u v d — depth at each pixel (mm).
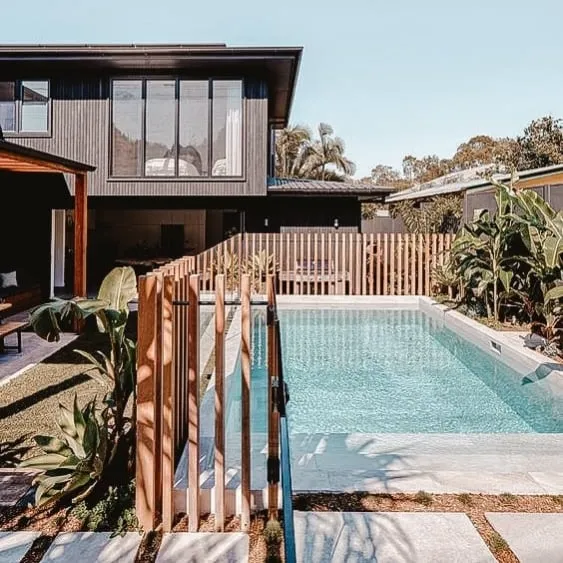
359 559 2975
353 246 14586
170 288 3438
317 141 36500
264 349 9453
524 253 10039
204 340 8641
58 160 8773
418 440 4855
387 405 7059
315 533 3221
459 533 3219
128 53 12984
